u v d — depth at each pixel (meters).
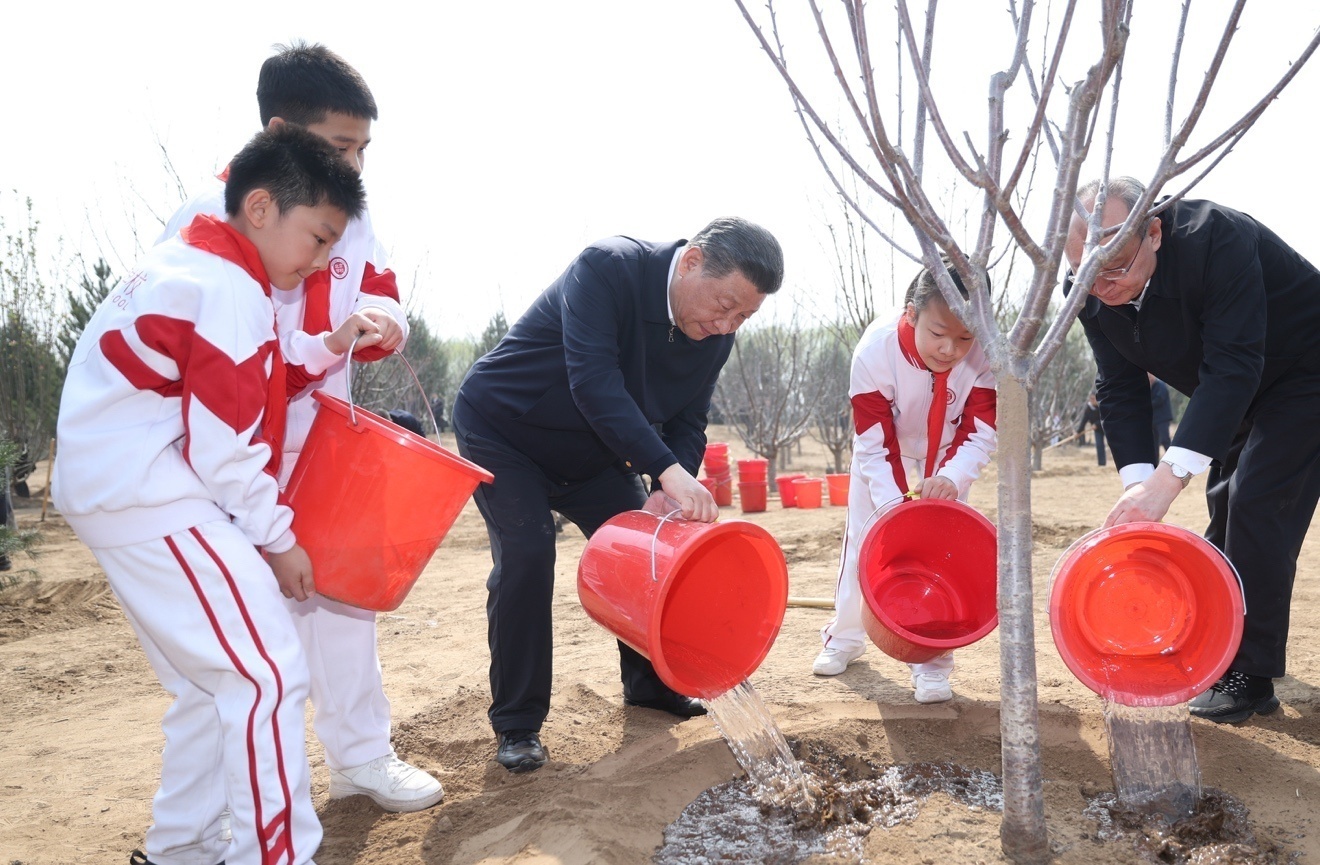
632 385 3.07
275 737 2.11
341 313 2.68
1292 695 3.37
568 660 4.33
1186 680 2.56
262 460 2.18
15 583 6.41
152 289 2.08
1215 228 2.85
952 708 3.30
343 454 2.37
